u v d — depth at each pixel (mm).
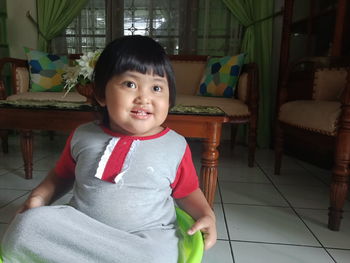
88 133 666
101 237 529
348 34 1671
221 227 1091
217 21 2492
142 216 579
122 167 594
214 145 1020
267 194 1443
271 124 2449
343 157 1051
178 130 1015
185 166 676
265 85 2377
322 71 1624
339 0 1652
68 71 1213
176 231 616
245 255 914
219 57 2295
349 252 949
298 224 1134
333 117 1132
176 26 2535
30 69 2271
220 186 1541
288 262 887
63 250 512
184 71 2404
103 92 622
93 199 584
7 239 522
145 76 581
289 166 1951
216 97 2086
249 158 1910
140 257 515
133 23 2553
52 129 1109
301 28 2100
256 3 2361
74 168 696
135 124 588
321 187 1564
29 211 535
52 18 2516
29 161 1540
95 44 2615
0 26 2568
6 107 1093
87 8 2566
